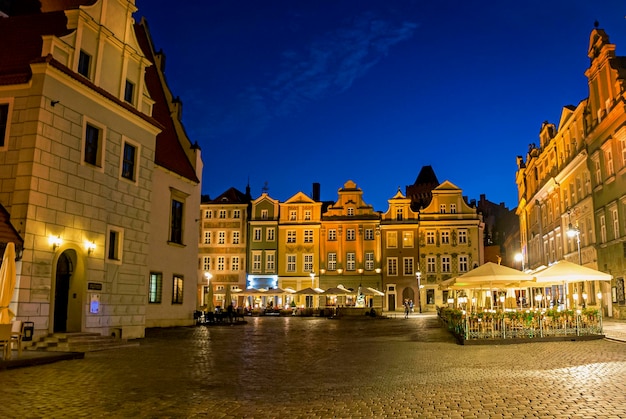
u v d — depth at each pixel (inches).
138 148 1014.4
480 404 370.6
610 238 1386.6
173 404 385.4
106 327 896.3
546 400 378.9
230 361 633.6
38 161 764.6
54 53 823.1
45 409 368.8
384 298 2650.1
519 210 2568.9
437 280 2615.7
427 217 2669.8
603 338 849.5
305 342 893.2
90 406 378.6
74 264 852.0
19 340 625.0
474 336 832.9
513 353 678.5
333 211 2755.9
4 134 776.3
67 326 839.1
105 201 909.2
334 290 2161.7
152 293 1248.8
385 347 794.2
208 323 1488.7
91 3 930.1
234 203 2755.9
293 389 442.0
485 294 1715.1
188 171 1433.3
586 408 352.2
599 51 1433.3
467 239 2625.5
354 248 2709.2
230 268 2719.0
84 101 864.3
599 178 1456.7
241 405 381.1
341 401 390.6
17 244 722.2
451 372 522.0
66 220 813.2
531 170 2306.8
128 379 497.4
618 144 1321.4
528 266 2407.7
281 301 2674.7
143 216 1023.6
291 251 2726.4
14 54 872.3
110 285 914.1
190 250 1422.2
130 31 1031.6
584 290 1562.5
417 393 414.6
